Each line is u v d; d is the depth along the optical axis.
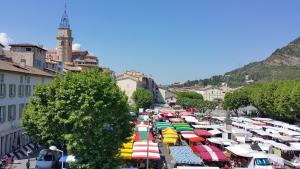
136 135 59.41
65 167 42.94
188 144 66.69
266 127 78.69
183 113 122.12
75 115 33.59
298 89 98.12
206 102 178.00
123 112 37.16
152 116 114.38
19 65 67.25
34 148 61.00
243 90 154.00
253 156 44.28
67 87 35.56
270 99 116.25
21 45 83.44
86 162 34.19
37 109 47.25
